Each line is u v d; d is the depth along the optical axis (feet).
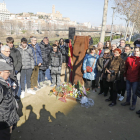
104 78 13.60
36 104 12.92
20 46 13.76
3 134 6.65
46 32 379.76
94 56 14.66
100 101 13.97
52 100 13.79
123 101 14.16
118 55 12.44
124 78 12.99
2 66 6.15
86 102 13.02
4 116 6.38
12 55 12.21
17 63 12.61
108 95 15.38
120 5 53.98
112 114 11.80
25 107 12.33
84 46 14.99
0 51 11.07
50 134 9.30
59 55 15.83
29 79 14.80
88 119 11.03
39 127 9.94
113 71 12.39
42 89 15.99
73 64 15.96
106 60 13.46
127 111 12.34
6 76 6.46
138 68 11.59
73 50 15.70
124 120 11.03
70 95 14.19
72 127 10.05
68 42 16.81
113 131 9.75
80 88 14.17
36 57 15.17
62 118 11.05
